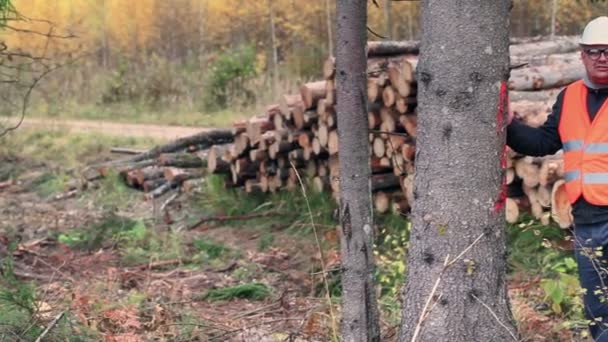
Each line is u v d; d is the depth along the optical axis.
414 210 3.34
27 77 15.74
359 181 3.61
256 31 23.42
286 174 8.00
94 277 6.16
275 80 18.47
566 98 3.59
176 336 4.68
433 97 3.21
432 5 3.17
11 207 9.52
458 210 3.21
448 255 3.23
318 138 7.20
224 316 5.25
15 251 6.94
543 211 5.57
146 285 6.03
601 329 3.56
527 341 4.22
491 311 3.23
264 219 7.94
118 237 7.50
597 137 3.48
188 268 6.71
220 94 19.50
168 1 23.61
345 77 3.55
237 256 6.97
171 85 20.56
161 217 8.65
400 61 6.41
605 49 3.39
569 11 15.85
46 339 4.16
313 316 4.54
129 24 23.30
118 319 4.76
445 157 3.20
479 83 3.15
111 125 17.25
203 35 23.73
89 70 20.75
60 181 10.62
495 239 3.25
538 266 5.42
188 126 17.25
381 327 4.54
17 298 4.77
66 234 7.82
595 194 3.48
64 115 18.16
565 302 4.57
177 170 9.55
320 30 21.81
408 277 3.38
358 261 3.65
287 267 6.55
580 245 3.56
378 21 20.66
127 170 10.13
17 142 13.41
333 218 7.20
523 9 17.55
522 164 5.58
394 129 6.49
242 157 8.44
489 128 3.18
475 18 3.12
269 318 5.14
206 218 8.18
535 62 7.08
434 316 3.26
